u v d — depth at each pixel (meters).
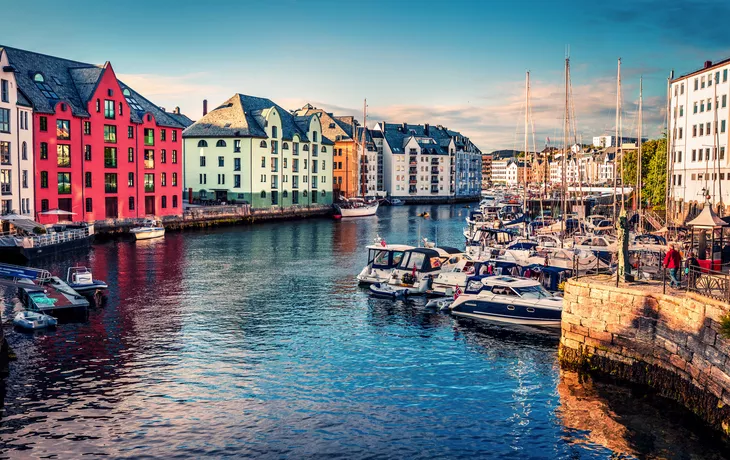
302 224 110.62
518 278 39.62
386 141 199.25
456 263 50.00
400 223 114.06
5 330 33.62
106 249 69.19
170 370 27.91
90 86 81.50
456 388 26.11
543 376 27.28
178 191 98.19
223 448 20.73
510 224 80.94
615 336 26.11
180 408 23.78
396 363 29.30
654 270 40.41
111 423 22.39
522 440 21.45
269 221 116.56
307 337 33.53
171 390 25.53
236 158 117.19
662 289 25.53
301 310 39.75
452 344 32.38
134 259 61.59
